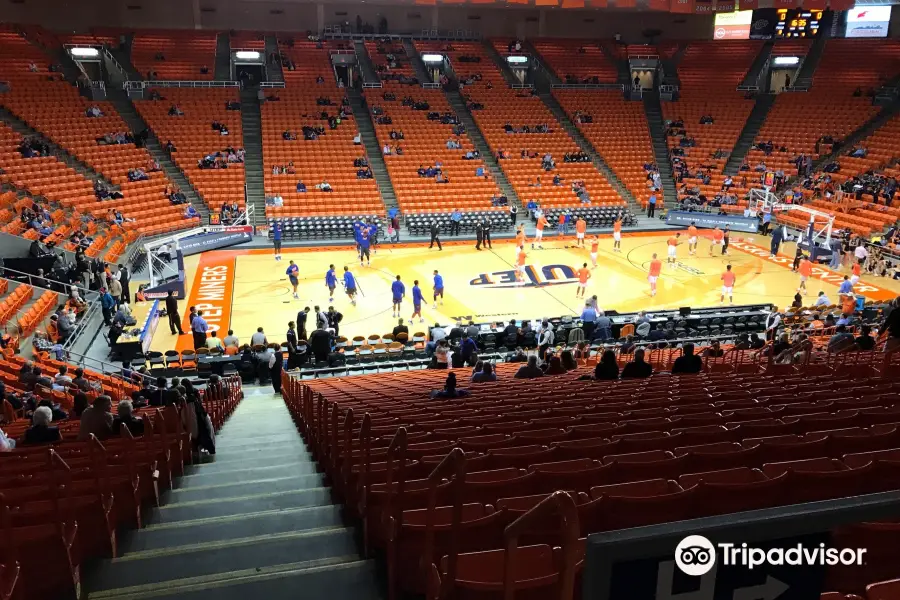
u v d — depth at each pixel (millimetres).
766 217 31938
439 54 45844
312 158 34969
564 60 47594
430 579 3107
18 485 4984
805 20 46156
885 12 44562
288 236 30547
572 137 40312
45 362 15070
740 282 25031
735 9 32312
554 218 33344
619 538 1072
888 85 41250
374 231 28750
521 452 4879
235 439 10078
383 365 17672
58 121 32219
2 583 3453
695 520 1112
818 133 38406
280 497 5832
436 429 6309
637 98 43812
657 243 30875
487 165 37406
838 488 3445
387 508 3736
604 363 10523
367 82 42438
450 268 26688
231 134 35562
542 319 19250
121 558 4410
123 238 26609
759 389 7914
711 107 42219
